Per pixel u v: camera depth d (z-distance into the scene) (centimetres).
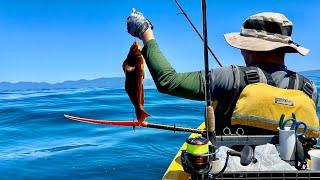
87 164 284
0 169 275
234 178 105
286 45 123
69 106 645
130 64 118
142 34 116
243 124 120
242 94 120
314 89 127
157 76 114
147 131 398
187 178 139
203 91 116
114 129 417
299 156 121
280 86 123
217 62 173
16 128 434
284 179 104
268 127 120
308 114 121
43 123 463
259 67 126
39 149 336
